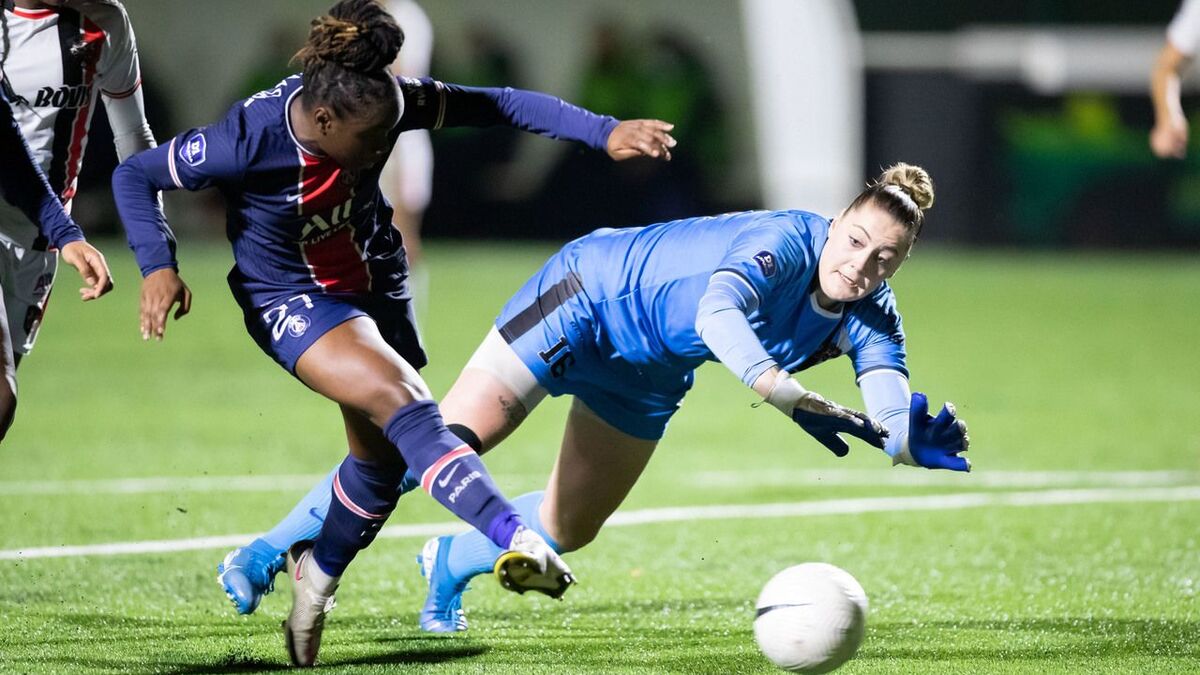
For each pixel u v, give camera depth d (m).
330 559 14.21
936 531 22.53
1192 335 52.00
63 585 18.02
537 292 15.82
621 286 15.33
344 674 13.92
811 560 20.45
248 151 13.62
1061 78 73.75
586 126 15.69
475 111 15.55
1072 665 14.39
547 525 16.52
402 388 13.56
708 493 25.80
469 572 16.02
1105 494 25.77
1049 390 39.41
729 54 70.19
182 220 72.31
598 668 14.27
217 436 30.64
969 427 33.47
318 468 27.31
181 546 20.56
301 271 14.31
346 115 13.27
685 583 18.95
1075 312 58.12
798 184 70.81
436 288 59.00
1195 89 73.88
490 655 14.91
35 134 16.70
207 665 14.25
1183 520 23.39
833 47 70.56
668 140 15.58
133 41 17.36
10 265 16.98
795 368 15.47
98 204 68.31
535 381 15.69
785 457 29.95
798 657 13.41
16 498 23.77
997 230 77.00
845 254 14.30
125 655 14.59
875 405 15.03
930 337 50.53
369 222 14.67
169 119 70.56
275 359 14.31
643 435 16.05
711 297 13.89
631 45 70.38
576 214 71.75
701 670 14.23
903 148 74.00
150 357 43.22
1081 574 19.44
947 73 73.44
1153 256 76.81
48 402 34.69
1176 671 14.19
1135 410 36.25
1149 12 73.50
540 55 71.62
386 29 13.23
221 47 70.38
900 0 72.88
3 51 16.39
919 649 15.12
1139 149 75.31
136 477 25.92
